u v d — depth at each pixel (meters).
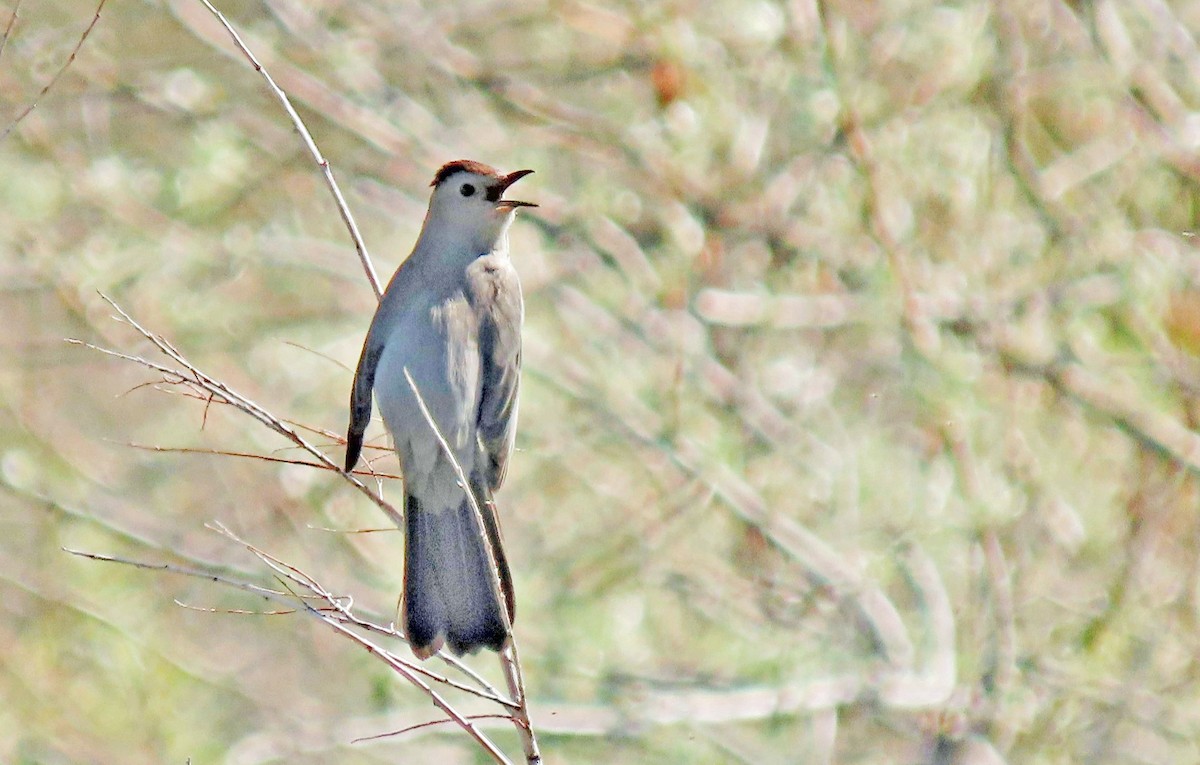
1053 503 13.02
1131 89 13.77
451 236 8.85
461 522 8.05
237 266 14.50
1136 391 13.08
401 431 8.16
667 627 13.26
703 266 14.09
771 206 13.99
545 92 15.23
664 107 13.92
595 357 14.26
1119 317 13.23
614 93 14.91
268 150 14.86
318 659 13.88
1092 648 12.38
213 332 14.41
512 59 15.27
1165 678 12.59
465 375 8.30
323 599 7.99
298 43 15.15
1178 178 13.57
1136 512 12.91
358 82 15.00
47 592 13.38
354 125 14.61
